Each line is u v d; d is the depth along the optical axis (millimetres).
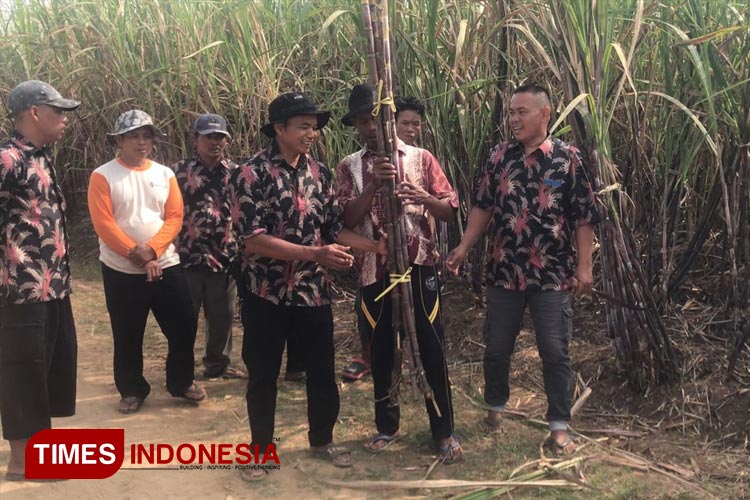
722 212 4172
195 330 4023
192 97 5887
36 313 3080
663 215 3963
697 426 3479
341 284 5789
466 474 3158
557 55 3697
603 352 4109
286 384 4312
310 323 3154
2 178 2943
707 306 4320
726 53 3898
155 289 3859
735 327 3760
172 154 6039
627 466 3178
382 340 3293
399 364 3211
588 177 3189
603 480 3064
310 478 3156
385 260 3180
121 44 6371
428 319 3213
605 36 3412
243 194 2973
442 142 4652
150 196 3779
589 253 3229
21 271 3025
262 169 2992
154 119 6043
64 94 7145
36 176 3047
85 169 7555
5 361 3076
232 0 5629
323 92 5617
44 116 3035
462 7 4809
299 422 3762
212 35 5930
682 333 4090
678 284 4281
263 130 3027
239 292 3305
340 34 5555
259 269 3057
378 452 3383
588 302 4660
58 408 3393
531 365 4230
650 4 3916
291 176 3027
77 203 8609
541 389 4031
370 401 4012
